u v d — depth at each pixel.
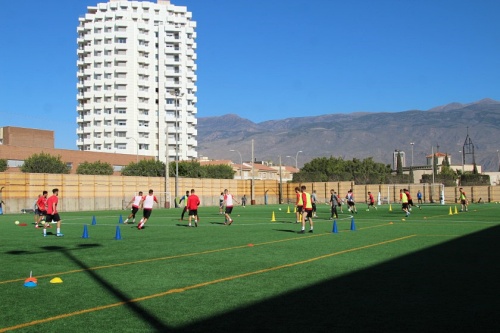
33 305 9.83
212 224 32.78
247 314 9.10
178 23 131.38
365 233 25.12
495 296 10.48
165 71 126.69
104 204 62.06
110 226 31.20
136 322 8.60
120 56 121.81
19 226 31.69
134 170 91.00
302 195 25.88
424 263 14.88
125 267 14.34
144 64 125.44
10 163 84.50
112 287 11.50
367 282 11.98
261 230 27.52
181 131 128.00
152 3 130.12
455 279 12.32
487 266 14.30
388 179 90.88
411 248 18.56
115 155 102.38
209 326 8.35
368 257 16.19
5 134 98.19
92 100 123.56
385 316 8.94
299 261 15.34
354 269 13.83
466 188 83.31
